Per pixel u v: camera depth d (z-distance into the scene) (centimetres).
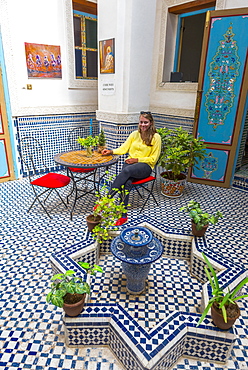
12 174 416
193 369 154
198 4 370
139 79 359
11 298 194
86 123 488
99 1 341
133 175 284
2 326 173
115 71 347
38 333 170
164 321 159
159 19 412
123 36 331
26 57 382
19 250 246
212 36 351
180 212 315
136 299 200
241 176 397
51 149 452
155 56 434
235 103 361
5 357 155
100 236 245
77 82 449
